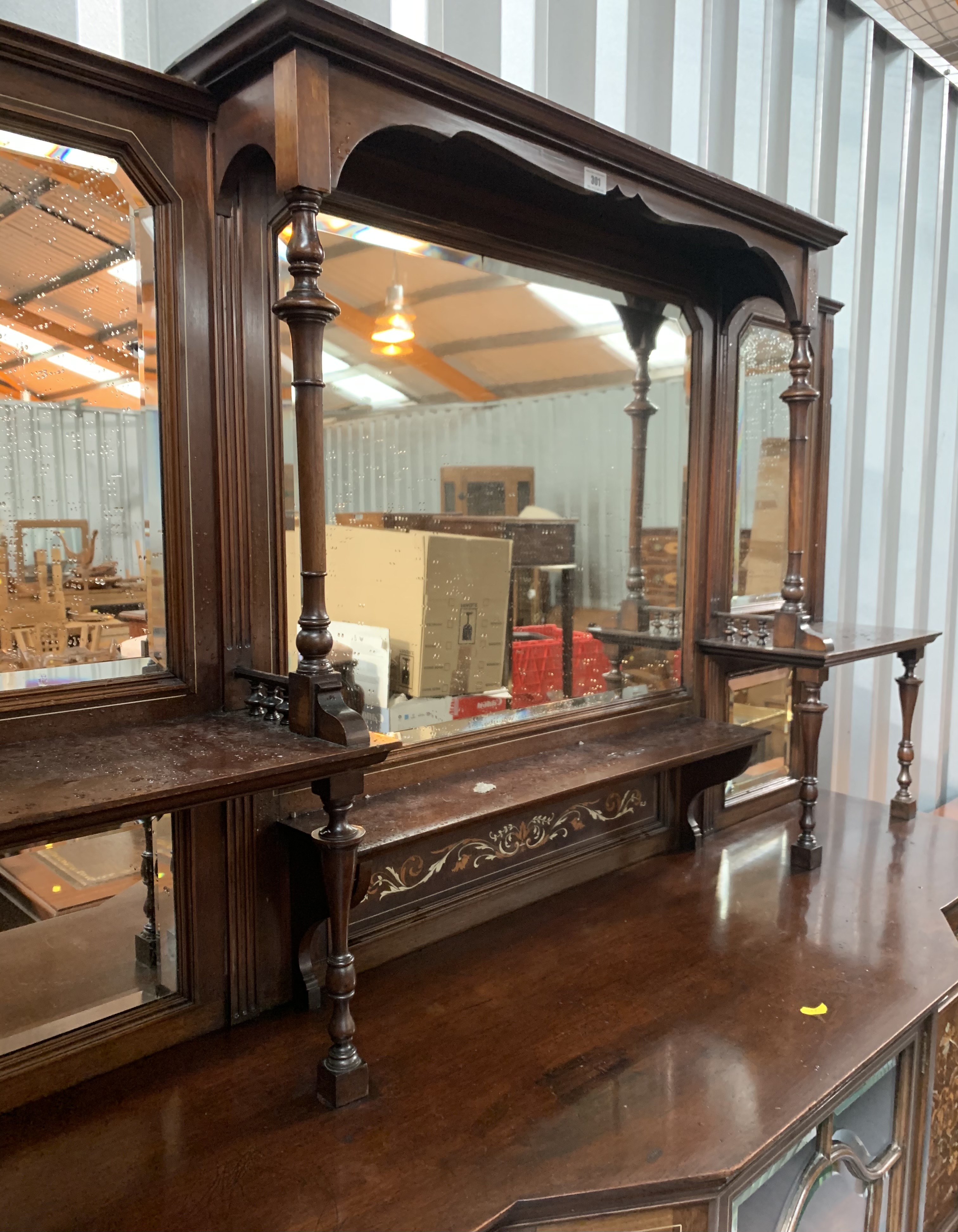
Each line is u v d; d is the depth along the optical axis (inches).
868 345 141.6
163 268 60.3
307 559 54.8
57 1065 57.8
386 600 74.9
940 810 169.8
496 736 83.2
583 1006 68.2
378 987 71.2
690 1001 68.9
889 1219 69.9
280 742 55.1
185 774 48.0
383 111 54.5
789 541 94.0
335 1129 54.1
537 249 81.9
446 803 70.7
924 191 150.3
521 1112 55.6
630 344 93.4
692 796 100.7
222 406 63.2
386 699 75.5
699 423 100.6
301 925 66.9
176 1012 63.1
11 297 56.1
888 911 85.6
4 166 55.0
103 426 60.3
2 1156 51.9
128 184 59.5
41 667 58.2
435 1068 60.3
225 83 57.8
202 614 63.4
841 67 133.0
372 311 71.9
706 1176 50.2
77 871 59.1
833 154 132.9
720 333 101.4
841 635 110.3
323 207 66.5
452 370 78.1
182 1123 54.8
